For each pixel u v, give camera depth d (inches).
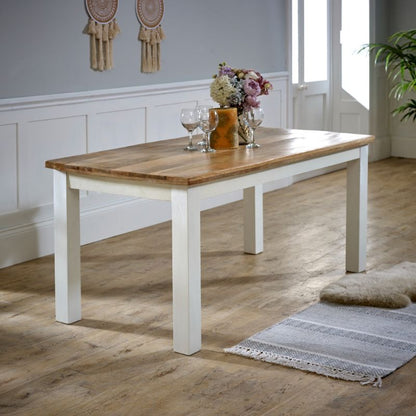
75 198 151.3
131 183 140.6
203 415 115.2
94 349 141.3
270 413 115.6
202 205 257.9
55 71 206.1
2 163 194.4
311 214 248.5
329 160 170.6
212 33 258.2
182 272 135.6
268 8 281.9
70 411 116.9
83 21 211.9
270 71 286.5
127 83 228.5
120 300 168.7
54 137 207.5
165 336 147.6
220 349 140.5
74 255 153.2
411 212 248.4
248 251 203.6
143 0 228.8
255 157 151.8
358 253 184.7
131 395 122.1
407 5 339.9
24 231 199.9
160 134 242.2
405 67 316.8
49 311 162.2
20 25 195.2
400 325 150.6
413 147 351.3
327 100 329.7
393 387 123.9
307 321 152.9
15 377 129.3
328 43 324.8
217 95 165.8
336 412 115.6
